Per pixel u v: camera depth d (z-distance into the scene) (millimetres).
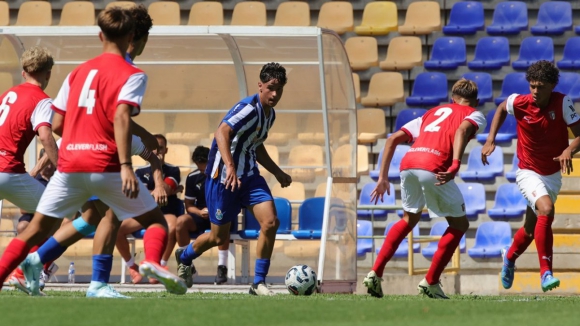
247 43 33438
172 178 33438
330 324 14930
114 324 14234
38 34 31812
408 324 15109
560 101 26062
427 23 63219
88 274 35281
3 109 24359
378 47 63375
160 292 27219
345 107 33250
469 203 48000
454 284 40062
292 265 35031
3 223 33312
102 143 18781
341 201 32531
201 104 36188
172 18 63406
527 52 60531
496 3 64438
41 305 17094
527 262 39875
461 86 26125
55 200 19172
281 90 25672
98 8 65062
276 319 15602
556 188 26922
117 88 18641
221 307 17391
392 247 25469
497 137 51969
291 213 34844
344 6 64000
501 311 18297
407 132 26438
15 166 24391
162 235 19031
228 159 24859
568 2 63750
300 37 32344
